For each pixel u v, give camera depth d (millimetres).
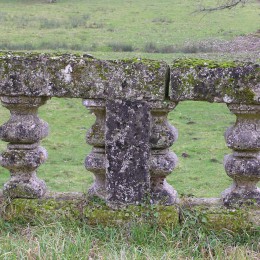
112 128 5992
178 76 5863
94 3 55094
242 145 5938
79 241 5664
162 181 6207
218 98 5871
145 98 5914
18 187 6363
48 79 5992
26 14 48594
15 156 6254
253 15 45250
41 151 6363
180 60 6070
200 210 6148
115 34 38719
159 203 6164
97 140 6145
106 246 5770
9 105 6133
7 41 34688
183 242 5914
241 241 5992
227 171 6125
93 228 6109
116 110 5953
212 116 17766
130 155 6027
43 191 6477
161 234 5961
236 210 6125
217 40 35312
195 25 42094
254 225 6043
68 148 14656
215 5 48312
